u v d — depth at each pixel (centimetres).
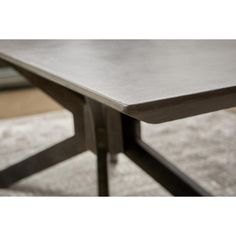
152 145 191
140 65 96
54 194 151
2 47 139
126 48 126
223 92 74
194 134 203
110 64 99
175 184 120
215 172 163
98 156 122
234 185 153
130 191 151
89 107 117
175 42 136
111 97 70
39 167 143
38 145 195
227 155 178
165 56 108
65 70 94
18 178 150
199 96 71
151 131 208
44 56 117
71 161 178
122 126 125
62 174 167
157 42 139
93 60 106
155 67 93
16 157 182
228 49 117
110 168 169
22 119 233
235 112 234
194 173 163
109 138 123
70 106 125
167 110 69
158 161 122
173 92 71
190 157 177
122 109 66
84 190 154
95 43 141
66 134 209
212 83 77
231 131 205
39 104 267
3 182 154
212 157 177
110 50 123
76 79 84
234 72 86
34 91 294
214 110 76
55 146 136
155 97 69
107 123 121
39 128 218
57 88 127
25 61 110
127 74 87
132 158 128
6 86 295
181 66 94
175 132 206
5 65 143
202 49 119
